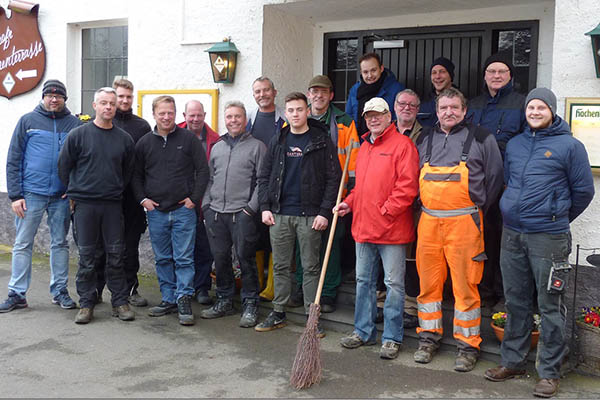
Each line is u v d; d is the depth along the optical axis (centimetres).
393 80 521
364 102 518
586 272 412
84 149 457
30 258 507
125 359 398
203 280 539
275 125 511
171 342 433
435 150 391
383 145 407
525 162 358
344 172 437
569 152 346
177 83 620
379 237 404
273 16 582
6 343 422
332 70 647
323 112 482
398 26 600
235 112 473
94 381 360
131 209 512
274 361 401
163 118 466
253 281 478
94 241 470
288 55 609
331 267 481
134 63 642
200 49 604
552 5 522
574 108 412
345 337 435
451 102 383
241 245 468
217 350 419
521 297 371
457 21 568
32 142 494
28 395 338
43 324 465
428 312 407
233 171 472
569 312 416
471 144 381
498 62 421
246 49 578
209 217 482
